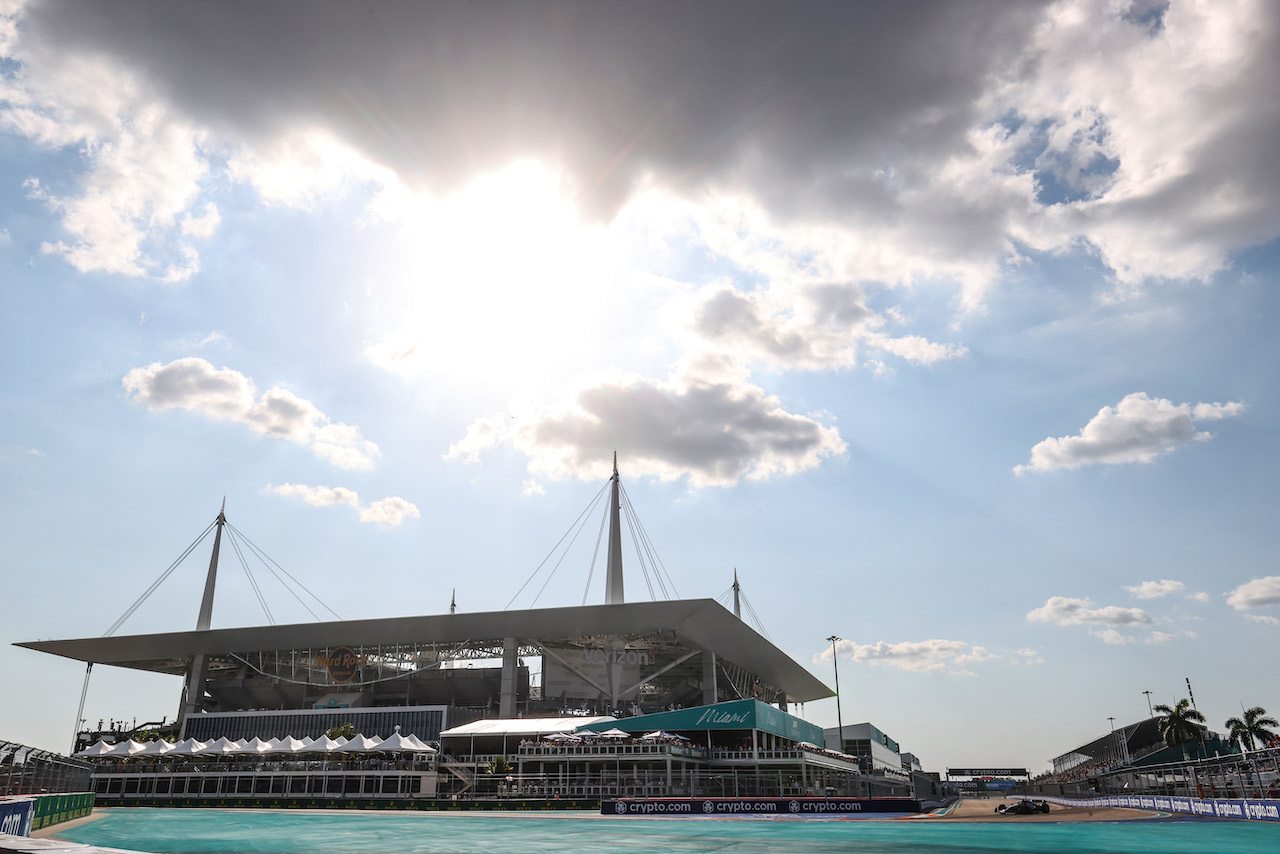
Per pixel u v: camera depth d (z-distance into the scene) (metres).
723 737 81.56
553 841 34.94
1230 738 106.56
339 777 75.81
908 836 36.34
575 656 112.56
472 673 122.12
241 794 77.38
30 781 40.75
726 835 37.72
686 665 122.25
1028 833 37.31
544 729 82.88
